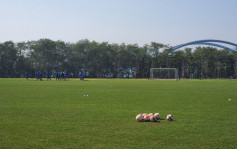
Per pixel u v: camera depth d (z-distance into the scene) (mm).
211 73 134875
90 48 127438
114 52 132750
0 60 118812
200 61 132000
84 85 44531
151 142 8531
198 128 10484
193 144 8344
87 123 11320
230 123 11508
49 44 122500
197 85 48906
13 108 15688
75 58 128500
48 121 11719
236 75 133250
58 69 128875
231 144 8375
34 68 123812
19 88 34656
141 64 135125
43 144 8258
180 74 134000
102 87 38781
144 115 12023
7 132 9672
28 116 12953
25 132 9688
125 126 10781
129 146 8094
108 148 7895
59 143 8352
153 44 133500
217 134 9562
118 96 24109
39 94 25562
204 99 21922
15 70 122562
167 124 11227
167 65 132375
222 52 131250
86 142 8477
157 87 40281
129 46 130375
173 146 8133
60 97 22719
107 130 10062
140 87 39875
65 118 12461
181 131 9969
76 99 21172
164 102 19484
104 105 17422
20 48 124375
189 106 17234
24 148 7879
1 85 42344
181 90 33531
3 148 7871
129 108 16047
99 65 131125
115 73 136750
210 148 7977
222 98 22891
